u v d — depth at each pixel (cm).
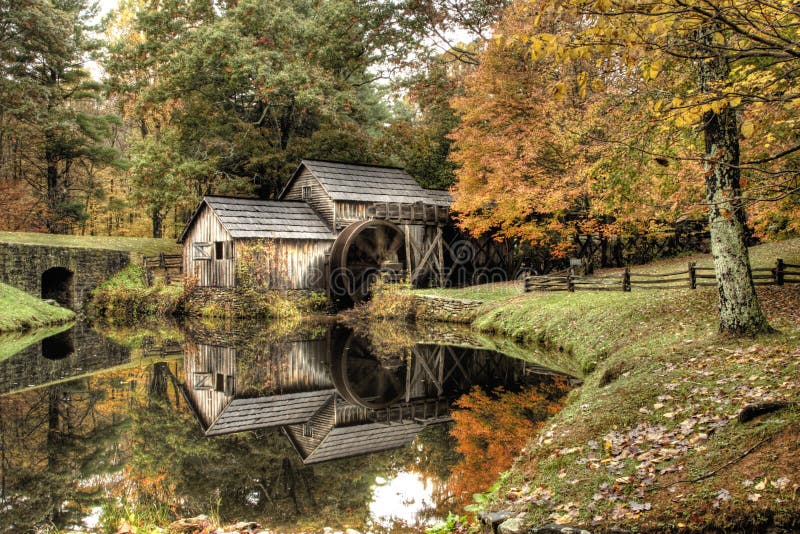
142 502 759
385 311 2527
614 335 1358
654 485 571
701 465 579
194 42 3359
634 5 467
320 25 3706
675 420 697
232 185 3569
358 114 4084
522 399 1173
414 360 1694
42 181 4425
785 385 686
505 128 2155
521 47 1984
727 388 736
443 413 1155
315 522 693
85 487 816
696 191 1080
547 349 1616
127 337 2241
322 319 2605
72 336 2262
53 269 3181
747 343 914
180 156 3481
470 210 2298
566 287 1997
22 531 668
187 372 1617
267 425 1134
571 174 1784
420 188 3222
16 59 3662
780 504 491
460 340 1953
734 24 491
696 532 500
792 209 1060
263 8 3531
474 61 3469
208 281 2891
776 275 1438
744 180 580
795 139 940
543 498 600
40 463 913
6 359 1783
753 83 749
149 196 3412
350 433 1076
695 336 1088
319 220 2916
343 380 1510
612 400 820
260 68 3259
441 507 725
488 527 580
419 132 3706
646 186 1157
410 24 3497
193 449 990
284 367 1672
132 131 4866
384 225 2742
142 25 3491
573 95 1930
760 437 583
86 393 1377
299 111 3859
